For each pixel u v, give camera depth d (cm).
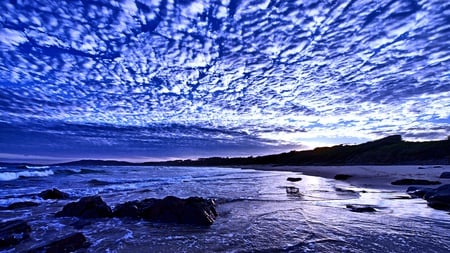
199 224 1030
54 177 3256
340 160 9019
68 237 759
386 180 2828
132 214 1145
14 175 2981
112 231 941
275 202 1533
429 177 2830
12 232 820
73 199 1568
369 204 1419
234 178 3709
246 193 1964
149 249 757
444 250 720
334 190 2105
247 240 830
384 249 730
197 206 1112
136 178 3359
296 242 802
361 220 1068
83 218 1112
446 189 1388
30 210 1251
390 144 8319
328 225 995
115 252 729
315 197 1728
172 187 2338
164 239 851
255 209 1330
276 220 1092
